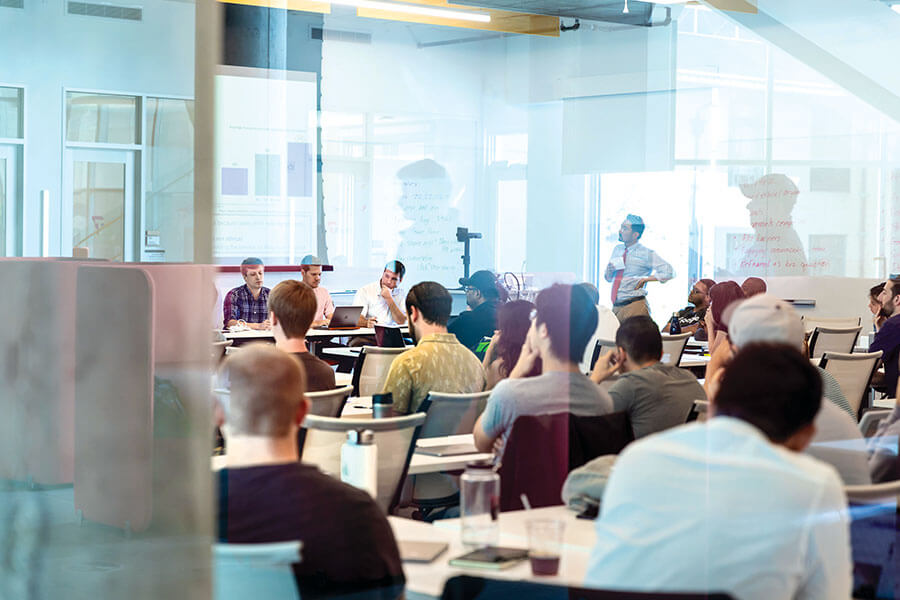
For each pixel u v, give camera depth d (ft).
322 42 27.20
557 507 6.91
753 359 6.09
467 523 6.22
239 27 25.64
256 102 26.00
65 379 8.27
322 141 27.27
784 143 16.55
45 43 10.53
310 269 21.52
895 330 11.48
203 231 6.80
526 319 8.80
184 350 6.88
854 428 6.26
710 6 22.03
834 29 14.61
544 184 29.25
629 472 5.95
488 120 30.42
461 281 28.02
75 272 8.88
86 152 9.56
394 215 28.76
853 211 14.01
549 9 28.86
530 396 8.22
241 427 6.21
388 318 22.02
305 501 5.99
